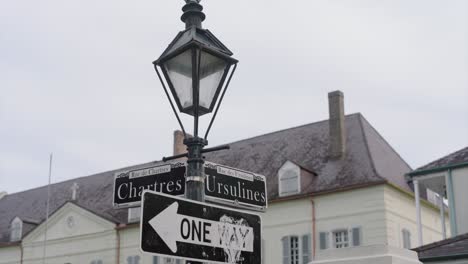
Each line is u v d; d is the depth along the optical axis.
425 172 21.08
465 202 20.00
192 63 5.39
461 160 20.44
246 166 33.75
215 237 4.85
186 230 4.64
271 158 33.28
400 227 27.61
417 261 5.66
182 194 5.52
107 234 36.06
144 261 33.94
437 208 30.81
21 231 41.31
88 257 36.59
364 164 28.89
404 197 28.61
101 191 41.38
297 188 29.59
